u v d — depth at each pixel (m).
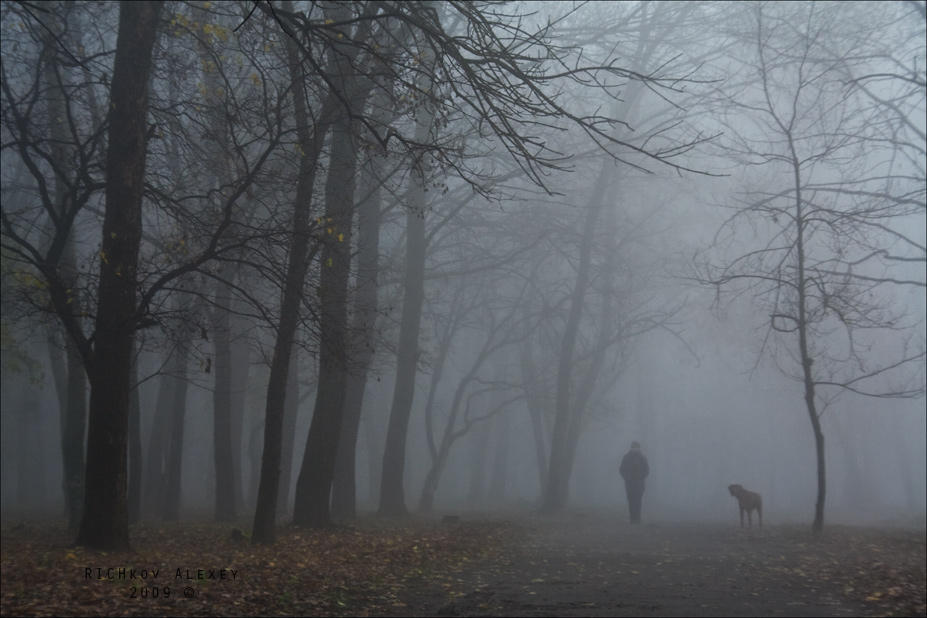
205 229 13.62
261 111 13.03
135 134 12.80
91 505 12.38
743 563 12.71
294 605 8.75
